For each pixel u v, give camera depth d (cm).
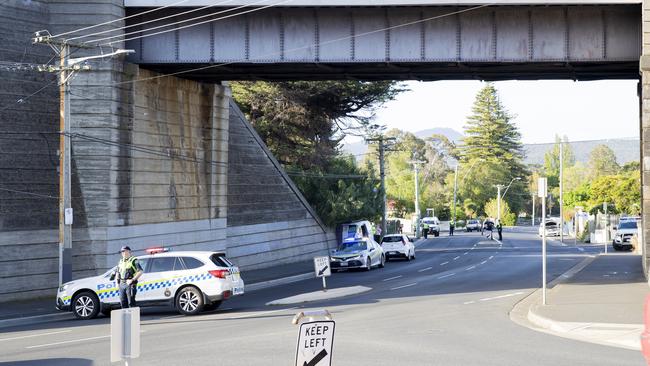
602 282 3306
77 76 3509
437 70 3844
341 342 1778
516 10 3528
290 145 7419
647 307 1126
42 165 3428
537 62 3559
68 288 2670
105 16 3509
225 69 3847
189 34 3644
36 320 2731
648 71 3353
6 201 3291
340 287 3569
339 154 7619
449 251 6762
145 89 3762
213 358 1582
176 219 4006
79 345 1869
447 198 15962
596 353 1585
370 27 3594
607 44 3512
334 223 6694
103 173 3509
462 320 2222
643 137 3409
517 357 1539
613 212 10444
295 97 7231
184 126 4094
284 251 5612
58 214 3456
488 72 3922
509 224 15625
